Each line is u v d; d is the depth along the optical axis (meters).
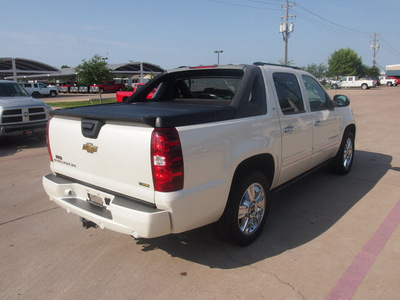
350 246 3.47
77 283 2.97
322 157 4.94
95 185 3.12
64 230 4.01
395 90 40.69
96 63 27.64
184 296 2.76
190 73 4.36
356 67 80.94
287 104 4.00
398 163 6.63
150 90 4.73
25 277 3.08
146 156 2.62
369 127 11.48
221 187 2.99
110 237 3.81
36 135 10.26
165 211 2.65
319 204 4.59
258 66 3.75
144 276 3.05
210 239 3.69
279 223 4.04
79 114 3.09
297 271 3.06
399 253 3.31
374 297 2.69
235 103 3.29
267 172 3.82
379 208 4.42
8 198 5.11
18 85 10.40
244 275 3.02
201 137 2.80
